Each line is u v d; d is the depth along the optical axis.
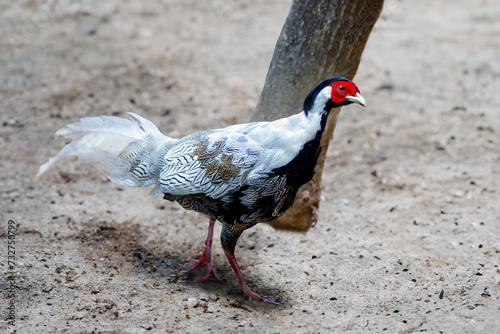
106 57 8.73
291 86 4.55
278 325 3.95
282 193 3.87
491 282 4.34
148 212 5.41
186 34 9.73
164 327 3.84
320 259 4.76
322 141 4.72
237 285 4.45
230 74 8.46
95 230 5.04
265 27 10.12
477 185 5.91
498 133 7.04
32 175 5.89
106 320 3.88
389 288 4.36
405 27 10.47
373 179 6.11
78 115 7.09
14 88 7.68
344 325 3.95
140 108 7.37
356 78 8.59
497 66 8.89
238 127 4.03
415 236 5.06
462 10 11.27
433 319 3.93
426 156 6.57
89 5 10.62
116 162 4.28
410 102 7.92
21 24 9.74
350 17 4.31
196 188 3.94
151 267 4.59
